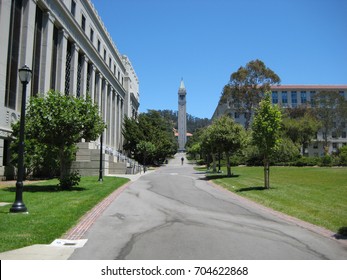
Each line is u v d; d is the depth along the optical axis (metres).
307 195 15.09
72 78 35.19
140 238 7.54
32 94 26.44
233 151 28.58
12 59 23.80
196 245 6.92
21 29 24.94
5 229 7.82
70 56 35.38
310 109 75.56
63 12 31.88
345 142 88.19
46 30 28.61
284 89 96.19
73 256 6.16
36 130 15.92
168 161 81.75
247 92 56.28
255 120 18.28
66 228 8.30
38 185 18.98
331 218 9.93
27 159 22.62
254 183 21.58
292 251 6.57
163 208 12.15
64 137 16.45
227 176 28.05
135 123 59.50
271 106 18.19
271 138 17.95
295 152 49.31
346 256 6.29
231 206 12.84
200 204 13.29
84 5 39.12
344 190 16.69
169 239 7.44
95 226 8.88
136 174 34.03
